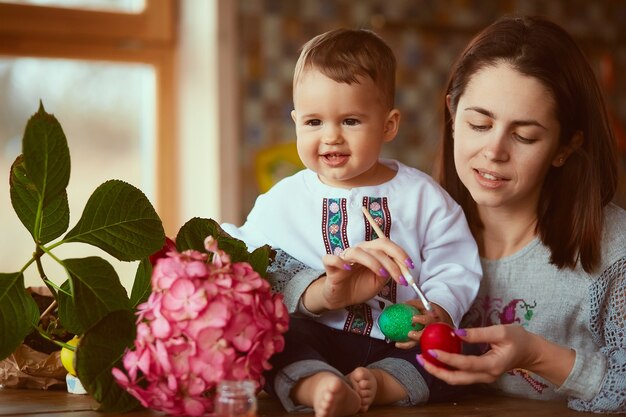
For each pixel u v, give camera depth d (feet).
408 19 13.37
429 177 5.09
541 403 4.62
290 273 4.65
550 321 5.02
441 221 4.94
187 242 4.42
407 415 4.09
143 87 12.81
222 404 3.24
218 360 3.59
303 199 4.99
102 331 3.89
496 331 4.05
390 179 5.01
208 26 12.30
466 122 4.73
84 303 4.22
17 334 4.19
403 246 4.87
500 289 5.17
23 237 11.94
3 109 12.03
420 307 4.50
